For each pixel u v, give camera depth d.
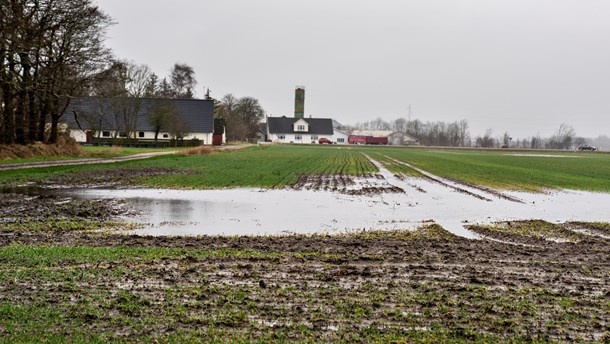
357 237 15.55
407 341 7.55
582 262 12.73
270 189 27.98
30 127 49.28
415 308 8.98
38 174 33.16
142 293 9.42
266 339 7.47
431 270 11.59
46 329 7.62
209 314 8.44
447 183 33.88
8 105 43.28
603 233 17.52
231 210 20.62
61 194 24.41
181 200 23.19
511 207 23.33
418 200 25.02
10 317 8.03
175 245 13.56
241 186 29.03
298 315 8.52
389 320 8.39
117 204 21.56
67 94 47.03
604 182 36.22
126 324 7.93
